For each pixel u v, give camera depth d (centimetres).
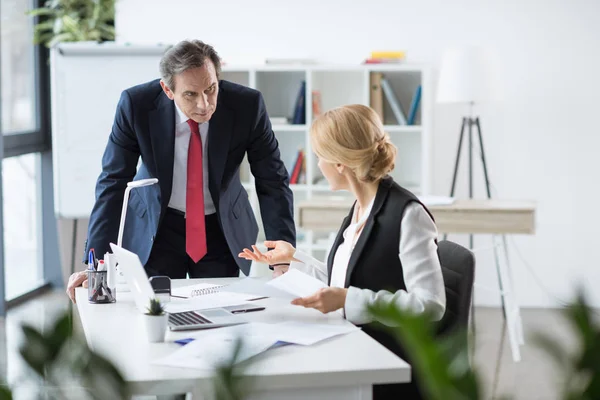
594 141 602
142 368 178
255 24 629
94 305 250
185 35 635
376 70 599
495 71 556
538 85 604
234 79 626
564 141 604
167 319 206
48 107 681
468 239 621
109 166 310
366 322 223
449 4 607
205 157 311
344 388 179
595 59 596
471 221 486
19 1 645
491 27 605
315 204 502
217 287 270
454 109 614
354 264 236
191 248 311
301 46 625
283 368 176
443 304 223
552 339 71
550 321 562
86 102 588
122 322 226
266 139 321
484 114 610
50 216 686
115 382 78
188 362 181
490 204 499
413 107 596
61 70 587
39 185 685
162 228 314
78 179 595
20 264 661
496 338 531
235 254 316
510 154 610
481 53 551
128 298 260
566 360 70
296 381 174
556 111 604
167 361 182
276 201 326
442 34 611
